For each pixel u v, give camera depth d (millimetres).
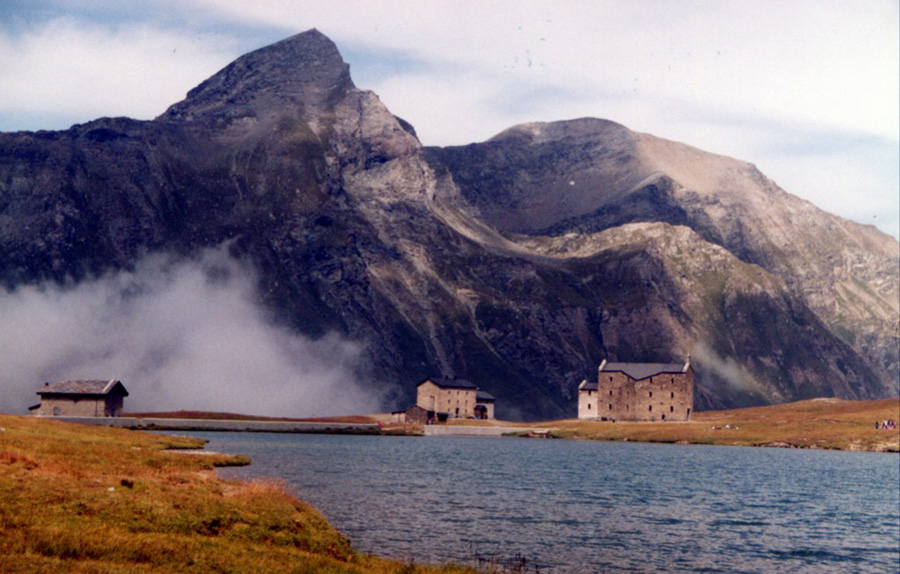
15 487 63719
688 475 179125
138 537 57062
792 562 93312
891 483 175500
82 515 60875
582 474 171500
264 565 56375
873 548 103750
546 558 85750
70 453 97750
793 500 144750
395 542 87312
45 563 48219
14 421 139500
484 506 117375
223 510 68125
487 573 71375
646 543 97750
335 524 95688
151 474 83375
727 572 86125
